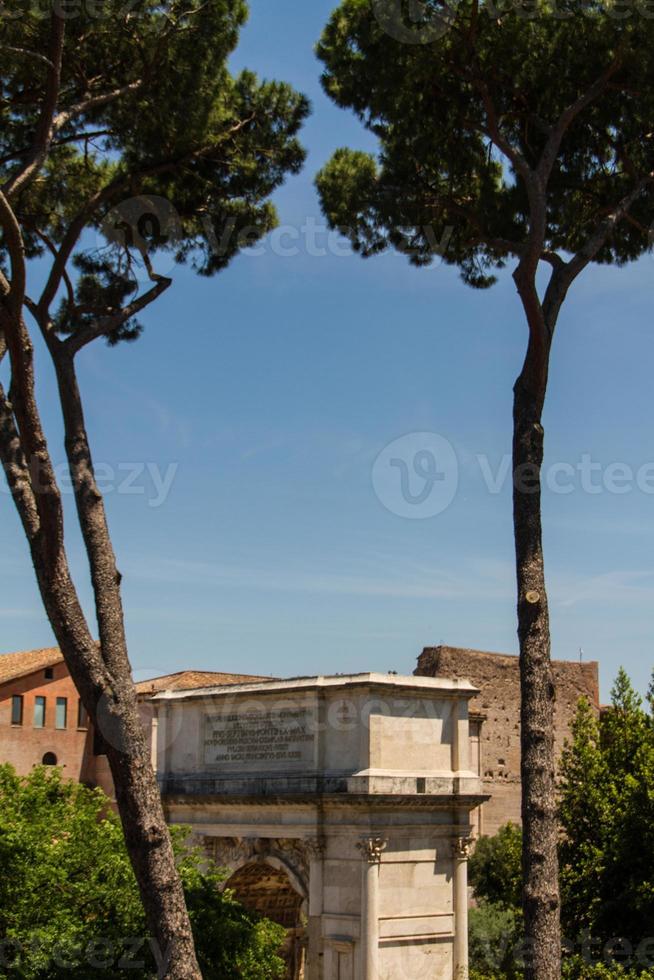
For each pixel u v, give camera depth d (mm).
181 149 30922
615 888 40125
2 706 71188
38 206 31562
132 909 31078
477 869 62188
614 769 43406
